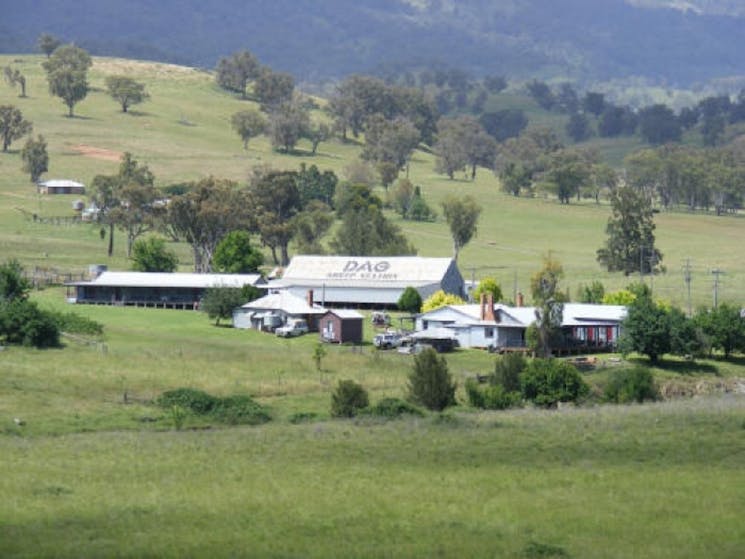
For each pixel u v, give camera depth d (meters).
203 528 73.50
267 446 101.62
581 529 74.00
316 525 74.06
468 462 94.38
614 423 109.25
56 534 71.62
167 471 90.81
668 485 85.75
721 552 68.94
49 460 95.19
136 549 68.38
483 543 70.31
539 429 107.00
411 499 81.50
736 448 98.31
